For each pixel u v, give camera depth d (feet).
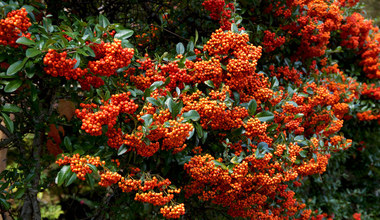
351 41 15.79
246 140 8.54
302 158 9.76
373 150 19.60
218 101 7.61
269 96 8.71
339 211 18.22
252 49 8.02
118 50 6.31
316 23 12.22
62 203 18.37
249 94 8.91
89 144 7.84
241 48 7.84
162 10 12.19
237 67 7.69
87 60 6.82
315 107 11.83
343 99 14.17
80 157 6.72
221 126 8.13
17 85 6.43
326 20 12.98
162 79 7.64
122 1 11.80
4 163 12.59
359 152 19.83
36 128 9.12
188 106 7.52
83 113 6.44
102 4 12.48
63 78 7.62
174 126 6.48
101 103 7.11
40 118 9.25
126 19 12.25
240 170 7.72
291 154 8.73
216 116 7.63
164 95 7.38
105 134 7.25
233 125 8.05
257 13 11.78
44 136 10.96
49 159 11.10
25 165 9.27
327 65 15.26
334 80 14.17
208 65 7.80
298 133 10.02
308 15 12.25
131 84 8.45
